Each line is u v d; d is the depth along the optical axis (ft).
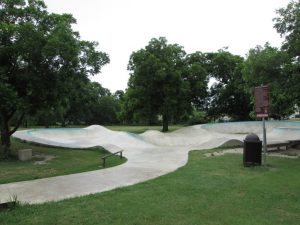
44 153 58.34
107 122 248.73
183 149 55.93
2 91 45.55
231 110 149.38
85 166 38.47
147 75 111.34
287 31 48.29
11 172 36.55
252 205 19.95
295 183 26.32
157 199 21.17
